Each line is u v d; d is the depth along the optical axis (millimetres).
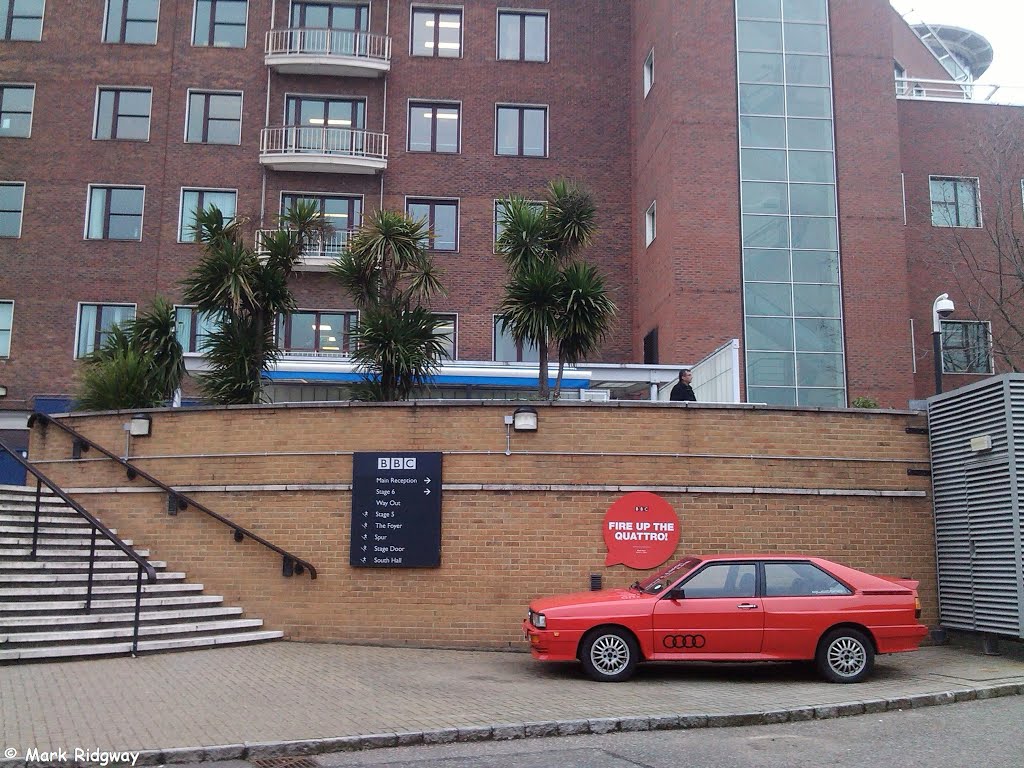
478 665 11320
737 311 23578
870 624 10344
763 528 13180
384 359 15047
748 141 24438
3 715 7785
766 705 8969
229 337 16016
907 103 28000
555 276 15078
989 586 12367
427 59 29250
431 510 12953
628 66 29547
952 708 9281
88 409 15508
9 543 12320
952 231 26641
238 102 28688
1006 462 12086
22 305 27031
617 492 13031
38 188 27672
